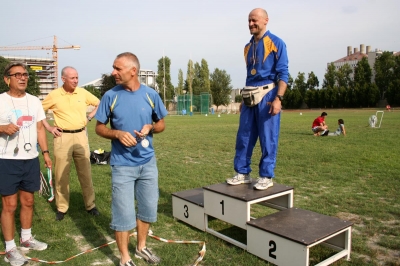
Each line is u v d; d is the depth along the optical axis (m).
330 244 3.67
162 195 6.08
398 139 13.66
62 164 4.87
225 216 3.95
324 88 73.12
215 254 3.68
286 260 3.17
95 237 4.23
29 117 3.66
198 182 6.95
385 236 4.07
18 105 3.63
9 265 3.51
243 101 4.17
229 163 9.25
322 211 5.02
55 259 3.63
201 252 3.65
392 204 5.32
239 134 4.30
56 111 4.90
